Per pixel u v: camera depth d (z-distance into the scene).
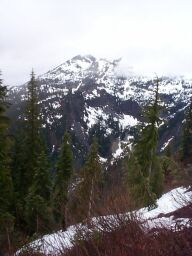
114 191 3.47
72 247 3.38
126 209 3.55
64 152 30.53
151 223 4.00
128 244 3.41
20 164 37.00
